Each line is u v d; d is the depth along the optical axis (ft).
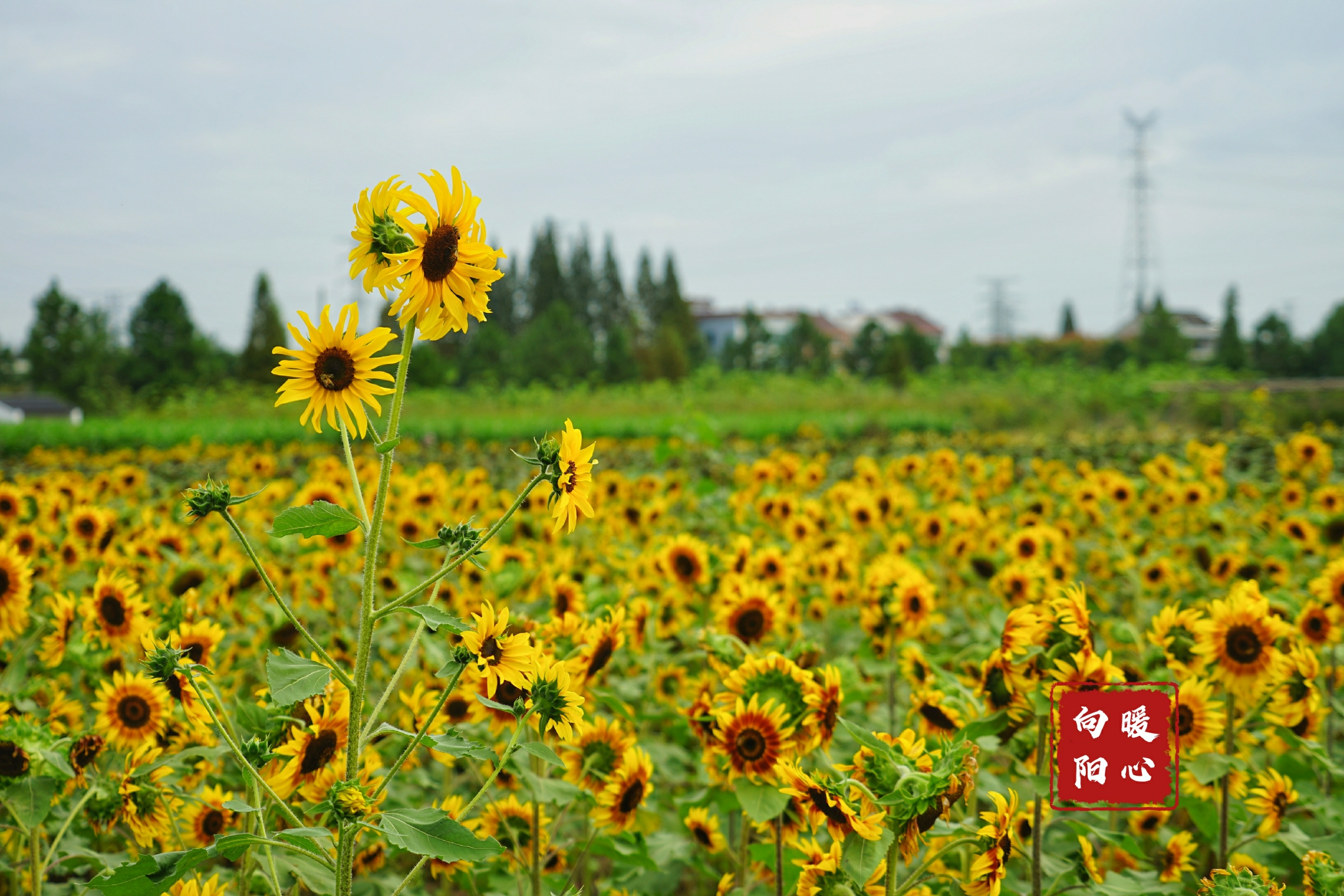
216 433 76.23
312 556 17.02
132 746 8.57
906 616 12.11
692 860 10.33
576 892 7.70
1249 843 9.54
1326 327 186.80
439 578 5.69
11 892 8.12
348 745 5.71
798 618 14.39
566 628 9.11
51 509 18.66
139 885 5.28
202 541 18.75
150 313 197.67
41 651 10.60
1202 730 8.55
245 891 7.42
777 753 7.61
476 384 169.68
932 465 35.01
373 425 5.72
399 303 5.51
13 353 289.74
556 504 5.72
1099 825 9.27
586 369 194.80
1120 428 86.58
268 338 191.72
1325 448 31.32
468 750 5.91
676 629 13.25
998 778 11.40
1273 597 11.51
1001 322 377.09
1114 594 21.47
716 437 25.13
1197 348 299.17
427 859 5.74
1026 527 22.68
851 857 6.58
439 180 5.60
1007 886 8.58
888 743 7.05
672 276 281.95
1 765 7.32
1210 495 27.20
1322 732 12.85
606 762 8.93
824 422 86.74
